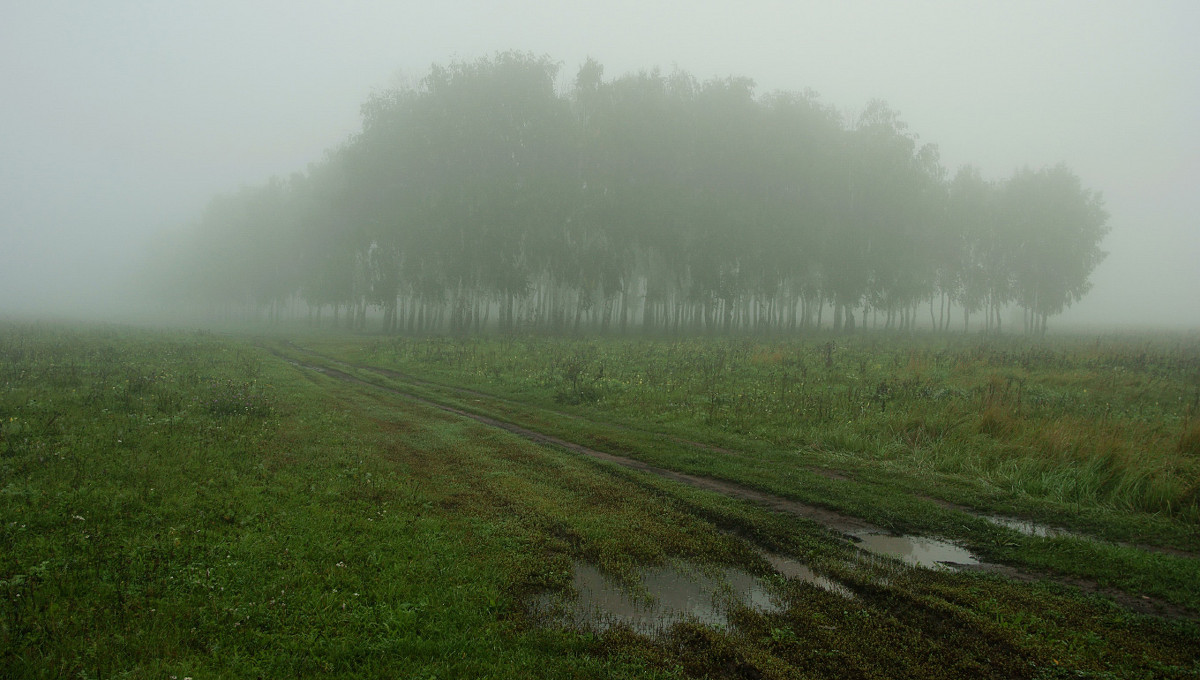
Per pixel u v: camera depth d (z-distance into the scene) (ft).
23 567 17.22
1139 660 14.56
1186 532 23.45
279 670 13.67
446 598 17.30
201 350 91.35
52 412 36.29
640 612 17.03
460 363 82.02
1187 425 35.58
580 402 54.13
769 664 14.40
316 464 30.76
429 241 153.69
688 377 64.64
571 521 23.81
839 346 106.42
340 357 99.81
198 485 25.88
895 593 18.25
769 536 22.89
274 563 18.90
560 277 152.56
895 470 32.30
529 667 14.16
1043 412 43.14
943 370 67.46
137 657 13.80
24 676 12.73
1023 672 14.16
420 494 26.76
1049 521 24.93
